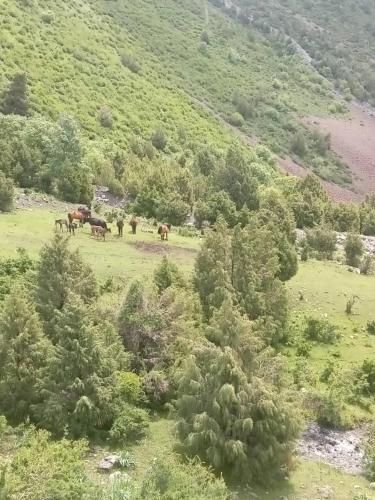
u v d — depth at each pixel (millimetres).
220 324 22672
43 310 27203
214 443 20453
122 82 108688
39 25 107000
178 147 96438
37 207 52562
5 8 102938
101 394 22531
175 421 22703
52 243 29000
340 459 23844
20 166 58094
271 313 33156
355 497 20234
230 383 21047
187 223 57781
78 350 22641
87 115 90875
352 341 35094
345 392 28266
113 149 79625
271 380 22359
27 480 16922
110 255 41344
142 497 16938
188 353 24375
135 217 53938
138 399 24062
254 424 20797
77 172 58281
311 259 52062
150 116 104500
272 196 57562
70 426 22141
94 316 26266
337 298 41625
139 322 26359
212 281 32844
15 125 67312
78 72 101688
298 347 33062
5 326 23984
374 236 69875
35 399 23078
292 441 21141
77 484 16828
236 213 54625
